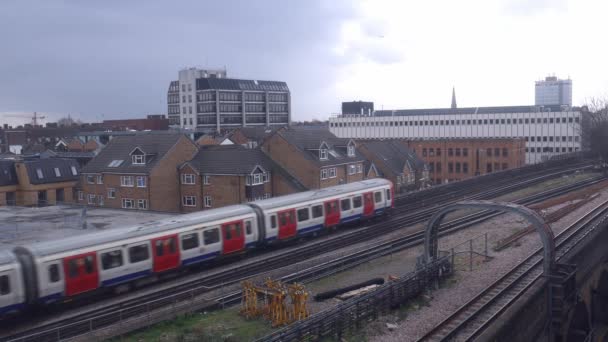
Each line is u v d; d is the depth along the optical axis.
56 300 22.61
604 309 34.78
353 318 19.73
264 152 59.41
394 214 42.81
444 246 31.50
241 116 138.00
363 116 127.06
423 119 118.69
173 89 143.62
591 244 30.47
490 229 35.25
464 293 23.31
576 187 52.16
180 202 57.94
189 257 27.33
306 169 57.28
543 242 24.44
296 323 18.12
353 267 27.80
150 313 21.06
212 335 19.03
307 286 24.66
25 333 20.17
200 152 58.84
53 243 23.11
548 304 24.56
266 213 31.42
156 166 55.03
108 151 60.94
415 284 22.75
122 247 24.69
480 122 112.38
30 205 56.25
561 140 104.25
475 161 91.19
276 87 146.75
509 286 23.39
